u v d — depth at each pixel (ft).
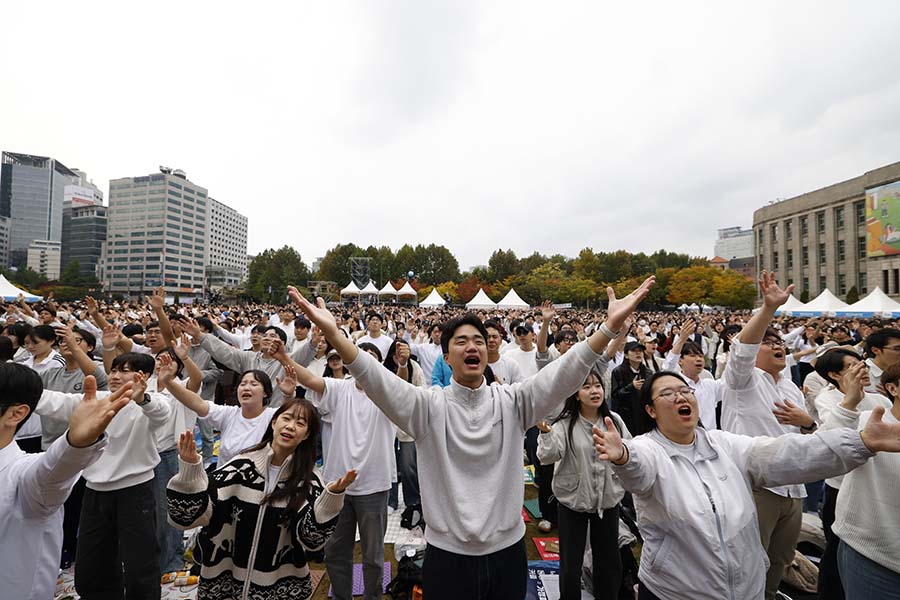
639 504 7.64
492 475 7.11
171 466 13.17
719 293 169.37
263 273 242.99
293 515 7.83
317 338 18.61
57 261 344.90
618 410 18.19
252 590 7.54
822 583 10.78
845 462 6.56
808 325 43.55
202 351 22.33
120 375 10.34
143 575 10.43
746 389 11.76
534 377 7.73
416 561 12.86
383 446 11.51
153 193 315.58
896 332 12.91
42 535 6.51
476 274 226.17
